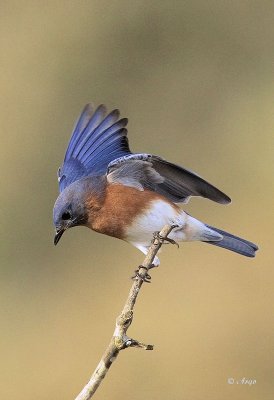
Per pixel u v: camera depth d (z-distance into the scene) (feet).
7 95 58.85
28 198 55.62
